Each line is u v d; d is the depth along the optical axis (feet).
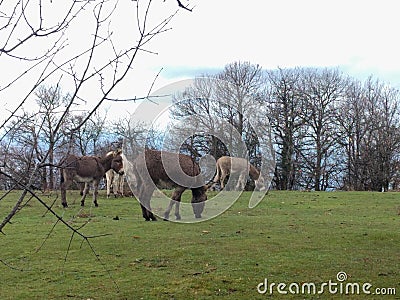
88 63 9.36
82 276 29.22
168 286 27.04
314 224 47.80
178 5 9.48
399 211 59.06
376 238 39.78
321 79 138.92
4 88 9.29
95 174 60.44
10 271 30.50
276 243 37.73
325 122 137.39
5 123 9.35
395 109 147.02
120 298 25.34
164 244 37.22
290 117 135.54
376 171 142.20
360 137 143.23
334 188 141.38
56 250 35.68
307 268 30.40
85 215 52.70
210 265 31.14
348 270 30.04
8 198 49.42
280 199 74.79
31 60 9.28
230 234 41.60
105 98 9.52
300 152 136.98
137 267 31.01
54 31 9.14
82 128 9.95
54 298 25.39
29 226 46.06
